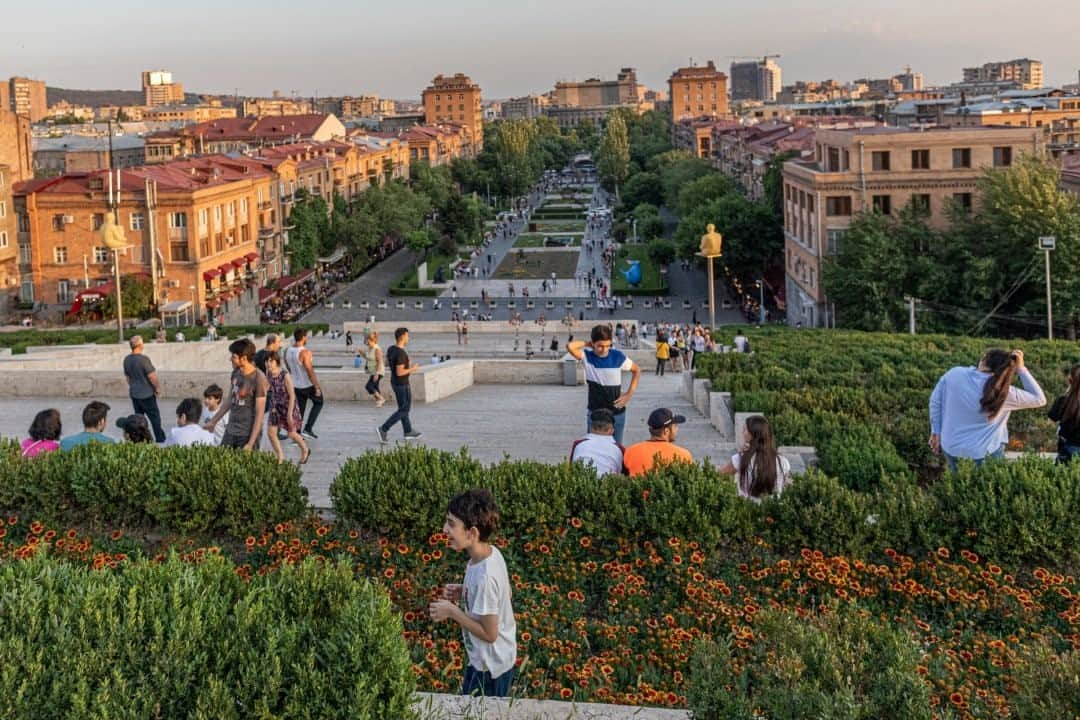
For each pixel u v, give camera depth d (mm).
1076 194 86438
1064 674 8562
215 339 69312
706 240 59969
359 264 140250
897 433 20016
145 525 14992
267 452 15414
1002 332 79625
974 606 12469
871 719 8438
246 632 8320
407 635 11867
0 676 7703
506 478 14109
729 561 13438
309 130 190750
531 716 8938
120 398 32125
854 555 13375
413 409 29453
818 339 46656
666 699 10281
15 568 9008
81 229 101375
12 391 32406
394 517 13930
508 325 83562
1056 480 13688
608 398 18438
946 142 85875
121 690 7816
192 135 193125
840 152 89500
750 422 14578
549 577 13258
